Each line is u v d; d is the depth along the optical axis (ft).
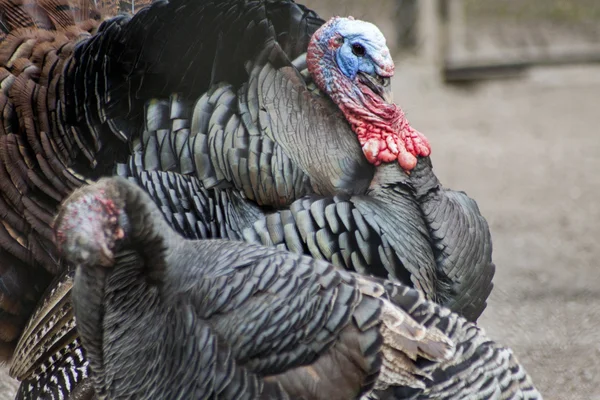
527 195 67.36
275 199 31.42
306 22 35.12
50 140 32.63
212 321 24.06
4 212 32.40
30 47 33.83
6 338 33.06
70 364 30.45
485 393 25.49
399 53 93.15
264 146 31.32
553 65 97.04
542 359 44.42
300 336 24.09
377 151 32.73
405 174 32.78
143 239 23.80
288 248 30.32
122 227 23.45
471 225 33.12
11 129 32.71
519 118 85.92
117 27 32.40
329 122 32.99
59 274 31.94
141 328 24.27
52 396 30.58
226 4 31.73
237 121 31.50
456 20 96.78
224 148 31.22
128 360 24.40
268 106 31.73
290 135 31.81
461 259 32.45
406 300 25.84
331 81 33.94
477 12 101.86
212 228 31.09
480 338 26.32
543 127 83.51
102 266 23.57
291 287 24.29
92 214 23.22
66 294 30.48
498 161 74.43
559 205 65.57
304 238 30.37
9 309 32.65
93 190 23.58
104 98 32.09
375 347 24.32
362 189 32.53
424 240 31.99
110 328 24.26
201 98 31.58
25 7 35.50
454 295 32.65
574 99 90.99
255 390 23.91
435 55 93.09
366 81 33.63
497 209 64.59
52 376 30.71
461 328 26.23
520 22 102.17
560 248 58.23
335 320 24.27
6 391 41.78
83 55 32.65
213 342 23.90
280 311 24.07
